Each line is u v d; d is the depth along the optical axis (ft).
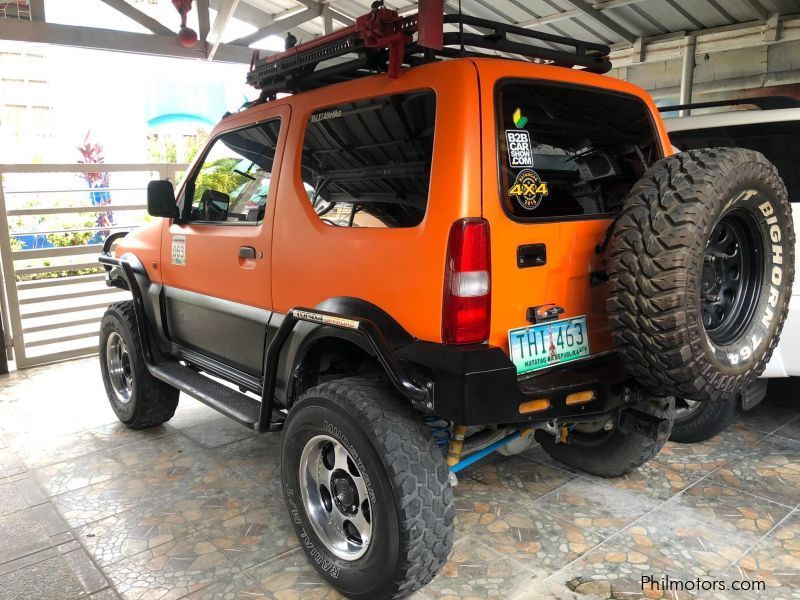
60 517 9.91
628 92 8.77
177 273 11.65
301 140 8.70
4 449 12.73
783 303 7.85
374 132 7.58
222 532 9.36
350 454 7.19
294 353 8.23
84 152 41.93
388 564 6.86
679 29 26.48
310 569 8.40
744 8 23.67
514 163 7.01
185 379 11.19
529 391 6.84
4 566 8.61
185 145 45.37
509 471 10.98
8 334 18.83
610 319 7.03
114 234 14.92
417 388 6.68
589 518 9.37
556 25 26.40
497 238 6.77
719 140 11.94
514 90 7.17
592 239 7.78
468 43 7.42
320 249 8.18
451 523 6.99
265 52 26.23
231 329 10.25
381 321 7.26
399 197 7.23
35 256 19.34
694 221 6.47
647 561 8.26
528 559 8.38
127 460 12.03
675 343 6.57
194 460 11.95
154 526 9.59
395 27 7.30
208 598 7.83
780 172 11.21
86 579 8.27
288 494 8.24
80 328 21.39
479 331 6.68
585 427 10.21
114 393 13.89
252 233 9.49
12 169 18.57
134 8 22.52
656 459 11.28
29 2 20.47
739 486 10.20
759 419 12.98
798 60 24.00
